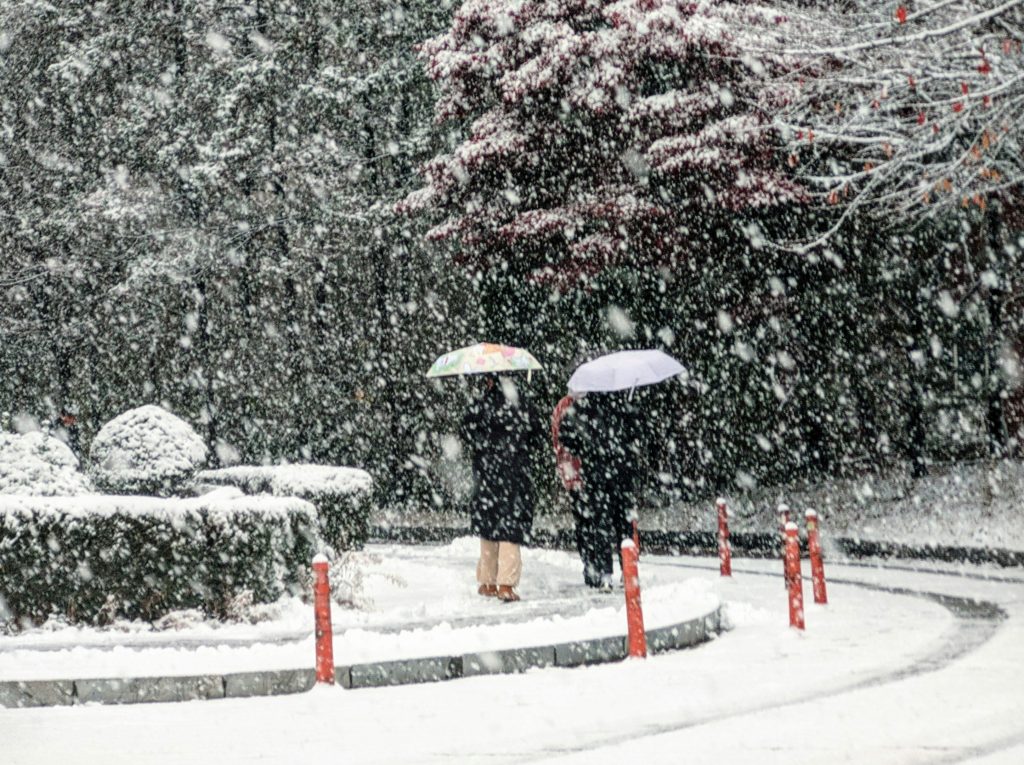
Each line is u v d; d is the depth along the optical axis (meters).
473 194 32.91
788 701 9.14
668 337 31.53
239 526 14.24
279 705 10.05
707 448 31.34
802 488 28.97
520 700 9.77
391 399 41.16
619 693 9.86
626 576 11.82
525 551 22.42
